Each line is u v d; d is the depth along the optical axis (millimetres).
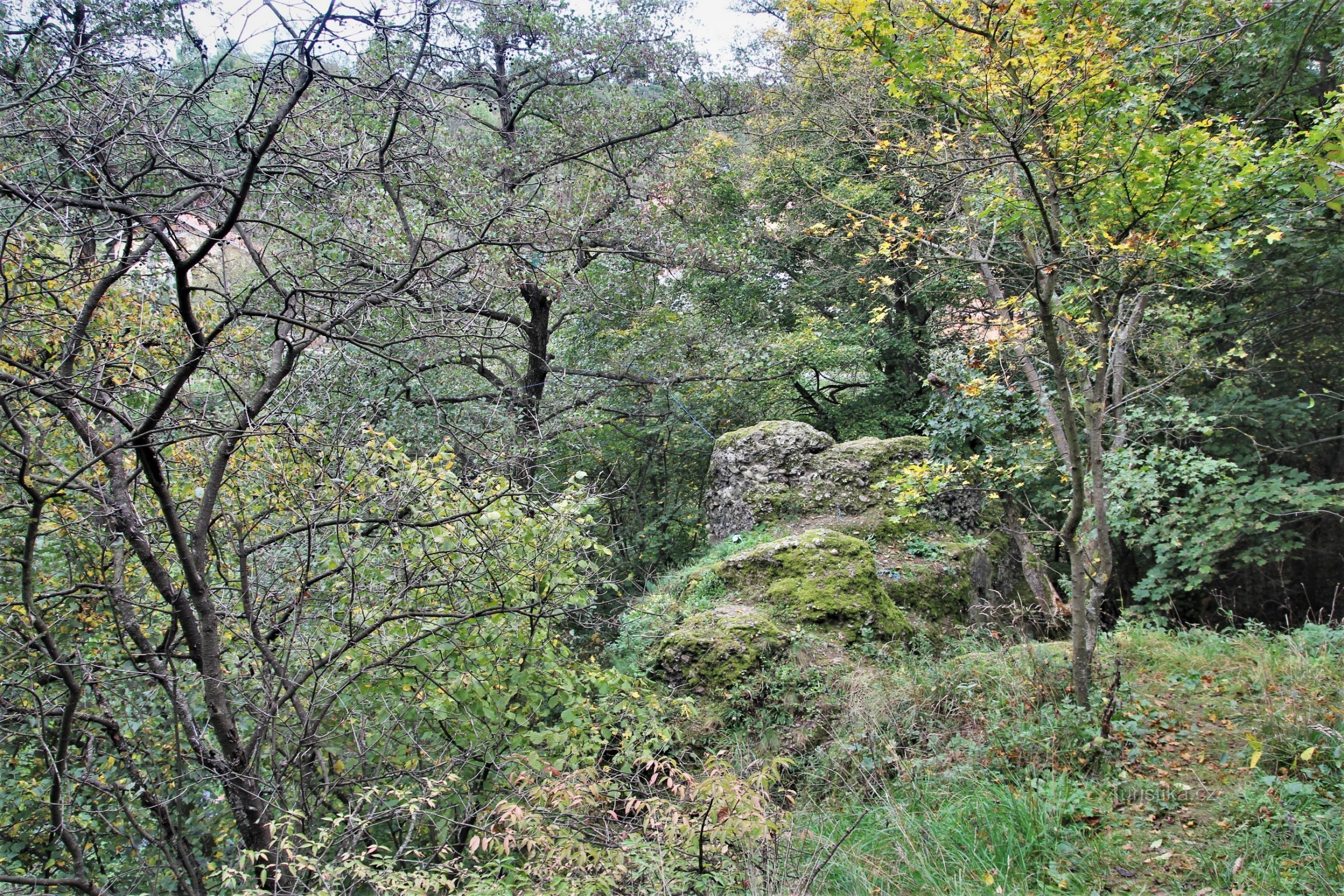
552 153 12750
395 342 4387
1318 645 6484
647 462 16844
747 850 3930
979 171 5312
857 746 5785
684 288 17266
